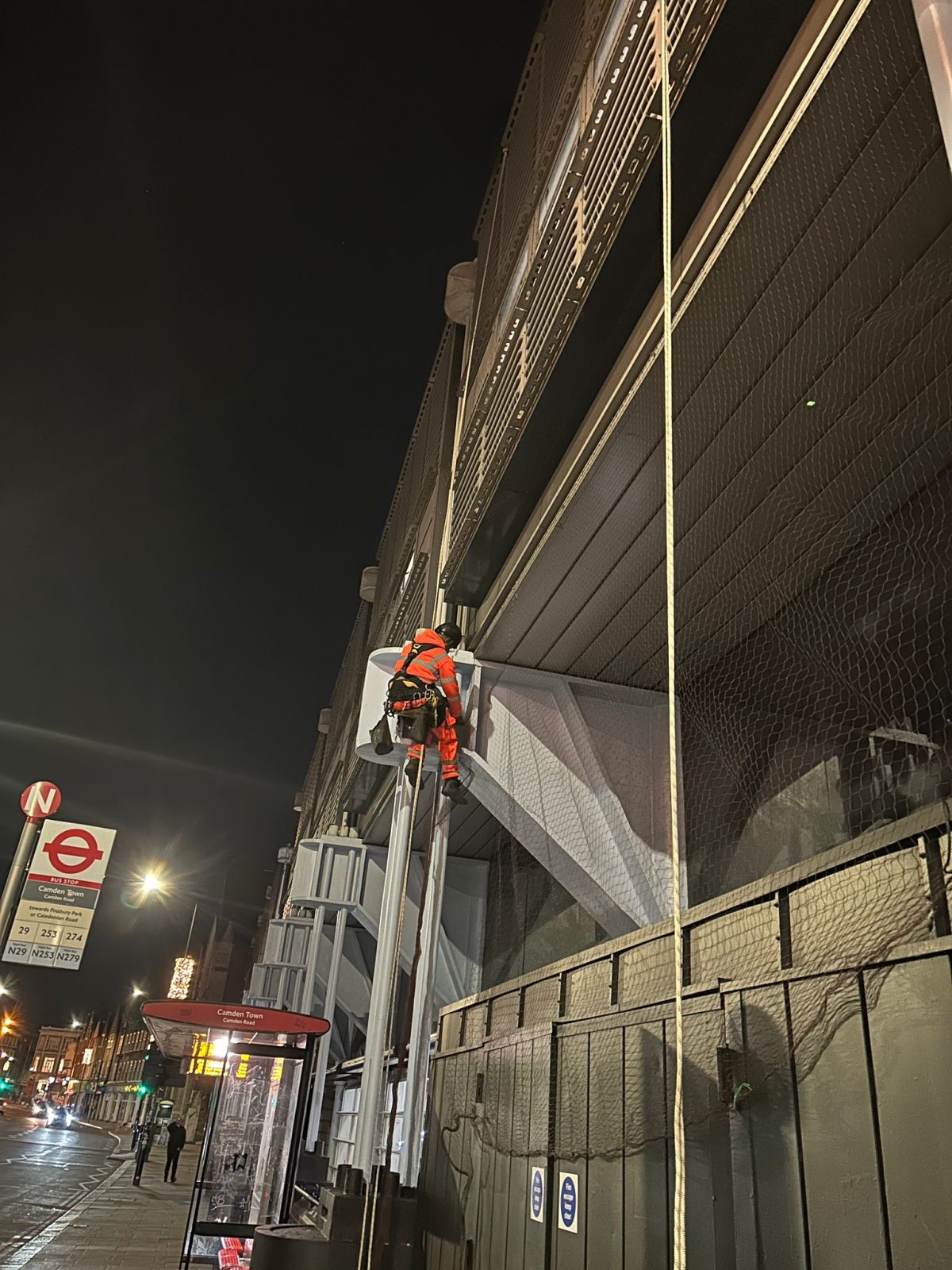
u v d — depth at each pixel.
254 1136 9.88
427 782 9.98
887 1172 2.68
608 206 4.59
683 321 4.50
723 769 6.79
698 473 5.44
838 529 5.55
